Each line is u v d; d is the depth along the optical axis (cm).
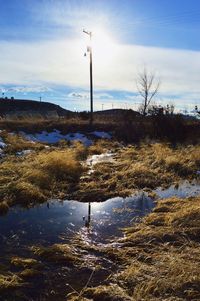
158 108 3058
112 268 724
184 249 752
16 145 2161
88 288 634
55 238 870
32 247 804
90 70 3791
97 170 1591
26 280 672
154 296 594
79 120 3847
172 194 1308
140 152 2073
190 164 1723
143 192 1328
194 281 622
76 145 2434
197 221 905
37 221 989
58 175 1441
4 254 773
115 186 1368
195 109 3186
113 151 2389
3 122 3272
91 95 3666
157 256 728
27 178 1302
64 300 612
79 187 1341
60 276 692
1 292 629
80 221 998
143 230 891
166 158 1767
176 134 2802
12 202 1119
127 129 3066
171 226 902
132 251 784
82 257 770
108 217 1038
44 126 3228
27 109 8081
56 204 1156
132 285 643
